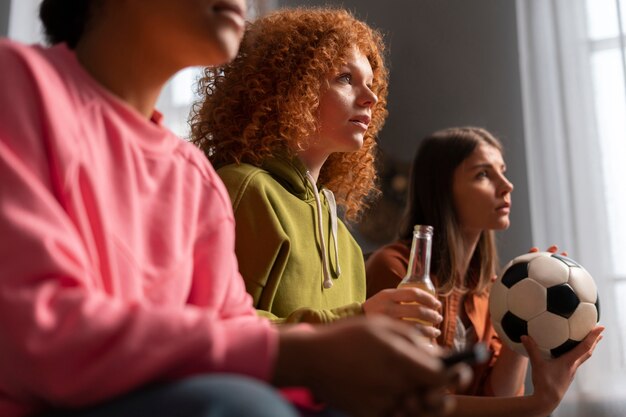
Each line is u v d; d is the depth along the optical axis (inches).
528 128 135.9
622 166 128.6
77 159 24.1
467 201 81.7
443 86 155.6
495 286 66.9
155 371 19.9
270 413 17.8
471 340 80.0
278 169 56.9
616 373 119.0
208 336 20.5
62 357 19.1
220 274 30.8
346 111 57.5
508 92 148.8
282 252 52.3
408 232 85.4
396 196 152.9
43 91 24.2
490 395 76.0
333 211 59.8
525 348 64.6
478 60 153.3
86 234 23.7
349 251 62.5
